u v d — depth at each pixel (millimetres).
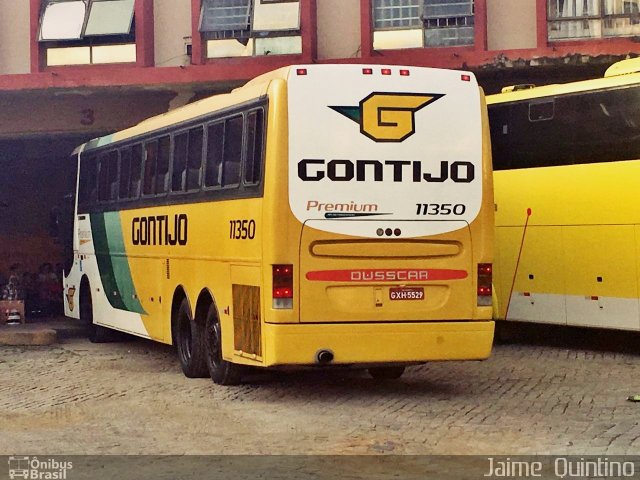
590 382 13859
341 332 11875
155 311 15969
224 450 9867
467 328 12250
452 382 13930
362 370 15078
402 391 13188
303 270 11836
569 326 19250
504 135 18047
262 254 11992
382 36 21859
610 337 19484
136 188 16828
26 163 30094
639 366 15477
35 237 30219
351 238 11953
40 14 23906
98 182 18984
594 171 16875
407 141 12141
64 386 13984
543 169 17562
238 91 13234
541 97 17516
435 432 10531
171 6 23219
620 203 16531
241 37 22641
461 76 12398
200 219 14016
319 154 11906
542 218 17609
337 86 12016
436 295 12219
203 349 14297
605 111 16688
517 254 18031
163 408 12133
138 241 16688
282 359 11773
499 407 11938
